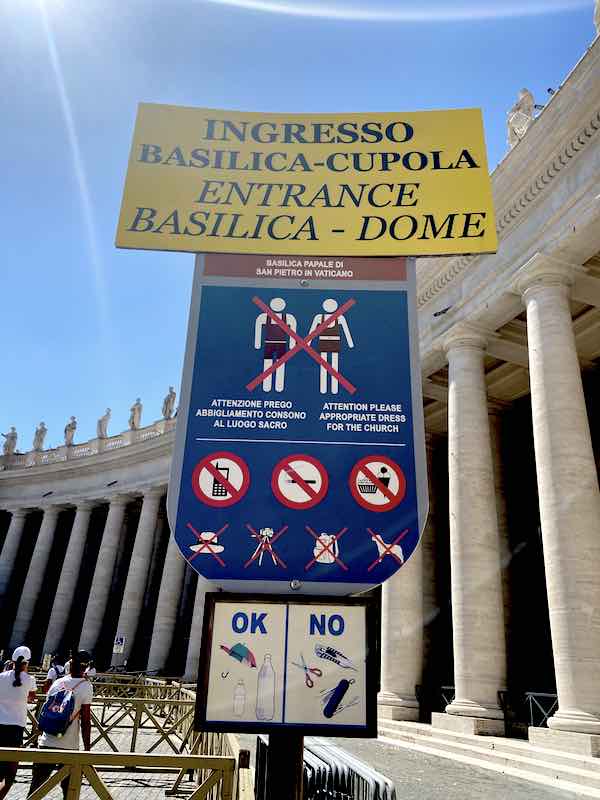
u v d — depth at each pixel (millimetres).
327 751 8219
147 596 48719
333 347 5039
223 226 5465
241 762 5223
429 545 27312
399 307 5172
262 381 4930
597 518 14945
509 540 24797
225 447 4758
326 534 4570
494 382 25859
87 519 51469
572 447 15500
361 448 4766
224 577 4484
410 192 5586
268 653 4305
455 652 17734
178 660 44219
